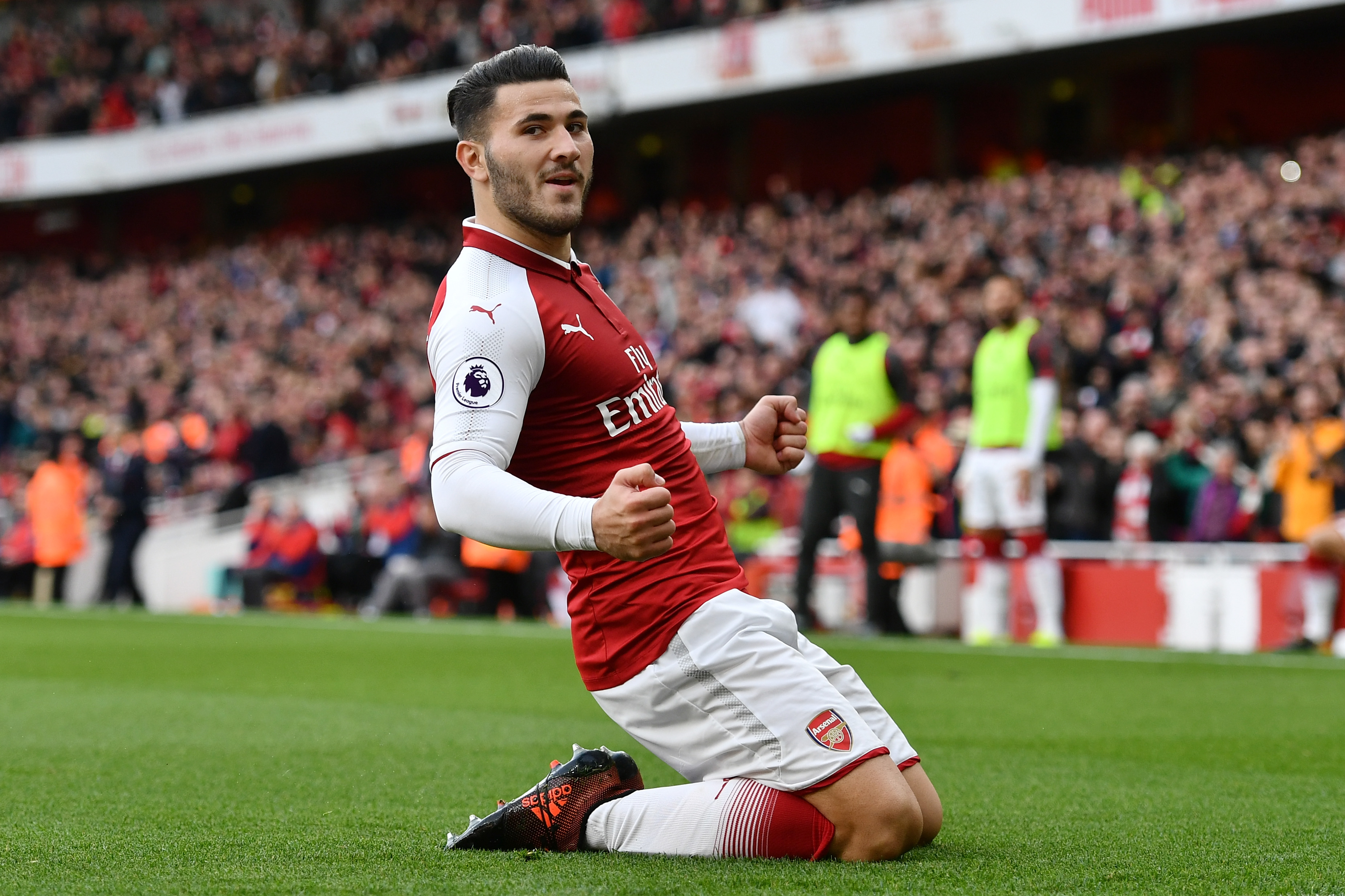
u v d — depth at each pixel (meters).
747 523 47.53
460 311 10.59
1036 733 19.73
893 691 24.98
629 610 10.76
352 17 107.56
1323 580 34.06
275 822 12.98
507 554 47.69
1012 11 76.88
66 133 112.88
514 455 10.97
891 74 83.81
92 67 115.00
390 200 112.75
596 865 10.55
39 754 17.80
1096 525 41.03
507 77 10.93
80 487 63.19
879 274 67.38
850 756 10.39
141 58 114.56
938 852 11.30
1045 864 10.81
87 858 11.22
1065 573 39.41
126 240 122.06
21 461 67.00
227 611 57.06
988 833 12.40
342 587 55.91
